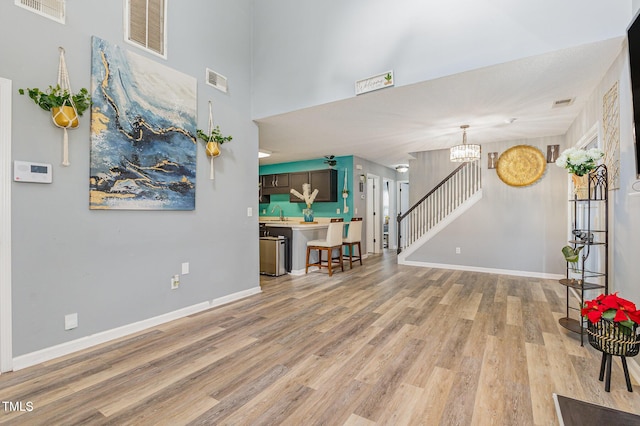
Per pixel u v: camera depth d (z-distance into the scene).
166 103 3.04
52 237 2.30
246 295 3.99
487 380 2.02
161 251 3.04
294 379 2.05
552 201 5.00
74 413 1.70
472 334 2.76
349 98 3.38
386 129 4.59
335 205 6.99
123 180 2.70
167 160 3.05
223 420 1.65
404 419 1.65
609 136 2.68
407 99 3.40
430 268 5.86
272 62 3.92
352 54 3.35
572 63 2.61
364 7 3.28
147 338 2.69
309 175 6.94
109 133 2.60
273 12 3.92
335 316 3.25
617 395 1.85
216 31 3.59
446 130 4.64
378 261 6.66
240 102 3.92
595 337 1.95
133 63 2.77
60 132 2.33
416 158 6.46
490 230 5.46
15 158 2.12
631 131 2.21
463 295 4.01
